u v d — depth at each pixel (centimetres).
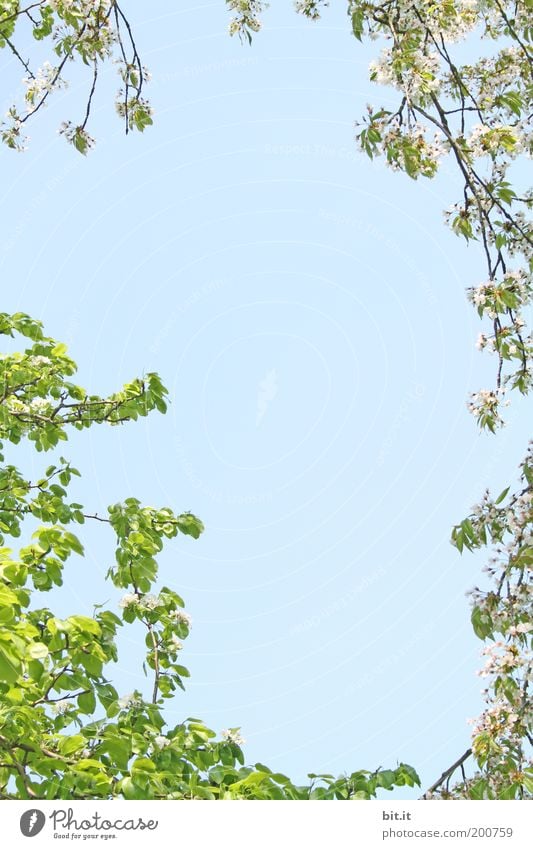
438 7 473
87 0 582
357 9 488
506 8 565
